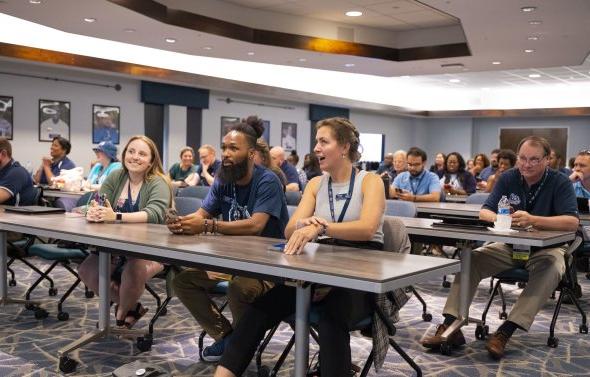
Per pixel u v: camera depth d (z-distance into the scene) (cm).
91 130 1079
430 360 333
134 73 1058
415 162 627
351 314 228
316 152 261
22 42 923
